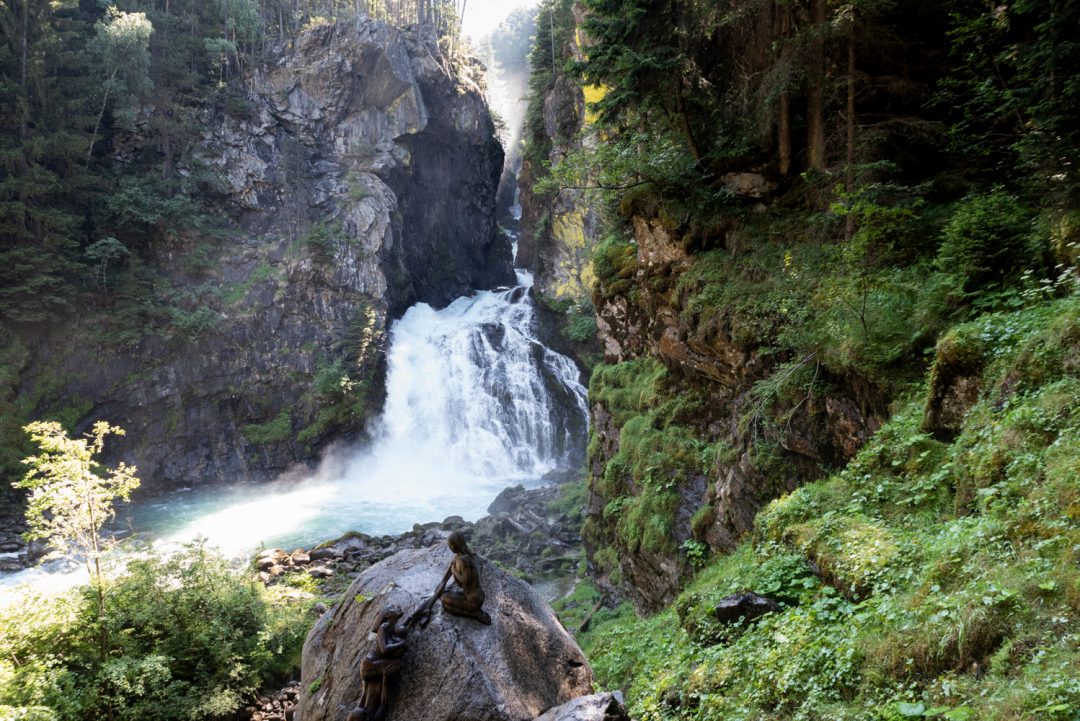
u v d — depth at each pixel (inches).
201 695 595.5
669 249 705.6
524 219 2349.9
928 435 354.9
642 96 666.2
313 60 2012.8
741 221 641.0
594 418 858.8
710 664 327.0
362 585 322.7
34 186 1482.5
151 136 1791.3
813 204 595.5
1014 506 251.8
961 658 205.6
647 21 641.6
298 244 1780.3
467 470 1701.5
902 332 427.8
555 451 1660.9
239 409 1646.2
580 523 1133.1
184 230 1738.4
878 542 310.3
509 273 2632.9
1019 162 456.4
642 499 658.8
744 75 668.1
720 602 355.6
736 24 669.3
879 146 561.6
